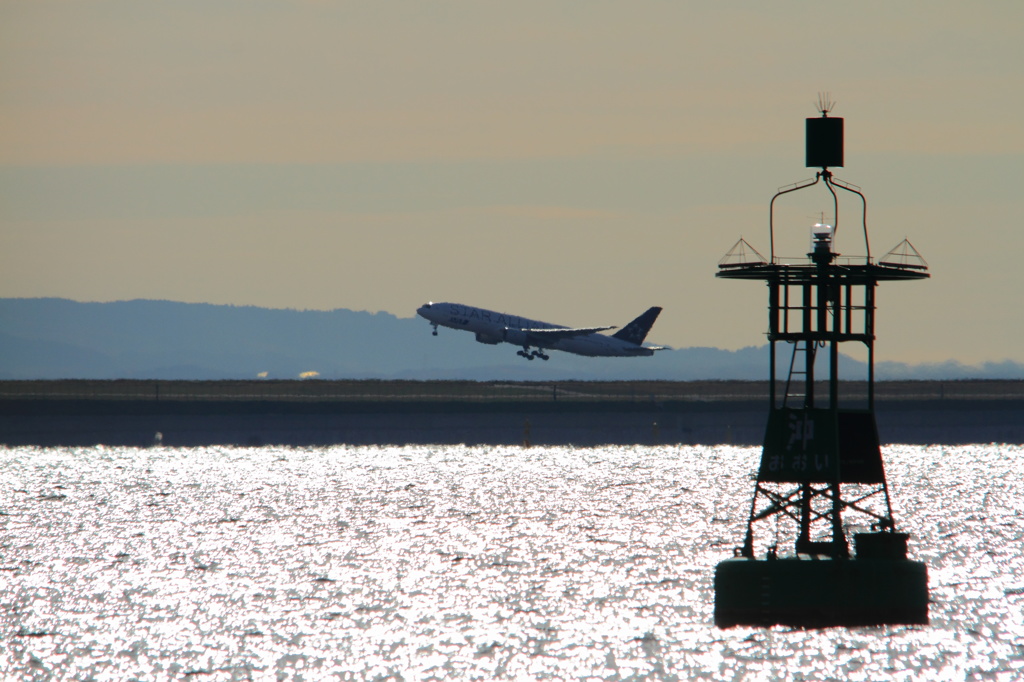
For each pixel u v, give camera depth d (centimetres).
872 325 17162
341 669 17412
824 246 16975
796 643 17800
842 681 16275
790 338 17338
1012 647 17825
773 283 17350
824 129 16938
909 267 17012
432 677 17000
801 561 17288
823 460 17188
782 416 17562
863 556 17488
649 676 16788
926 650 17488
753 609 17425
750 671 16775
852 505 17625
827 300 17212
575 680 16762
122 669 17425
